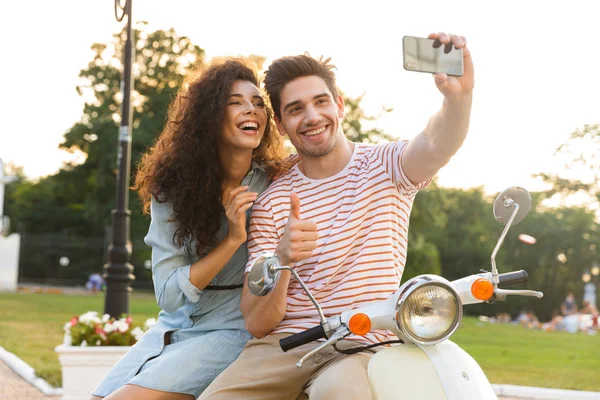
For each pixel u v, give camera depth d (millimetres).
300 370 3072
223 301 3676
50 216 54062
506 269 48406
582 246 47938
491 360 11352
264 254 2672
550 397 8086
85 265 49219
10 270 42719
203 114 3562
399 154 3221
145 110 41062
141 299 34844
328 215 3258
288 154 3924
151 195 3684
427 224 24734
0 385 8938
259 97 3609
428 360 2691
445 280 2682
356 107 22547
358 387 2738
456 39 2814
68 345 7117
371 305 2777
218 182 3605
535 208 49219
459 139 3021
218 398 3102
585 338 16922
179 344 3654
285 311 3193
